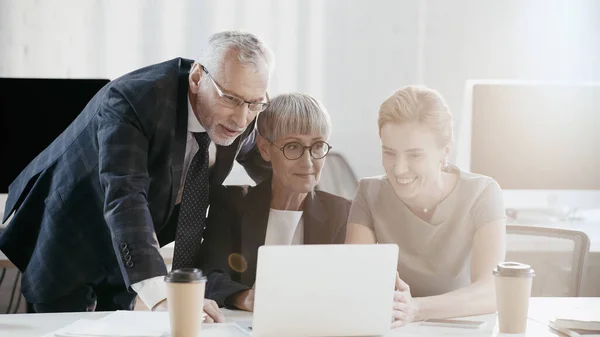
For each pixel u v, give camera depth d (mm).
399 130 2498
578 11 4605
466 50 4547
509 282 1733
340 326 1667
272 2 4355
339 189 3760
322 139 2523
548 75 4609
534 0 4578
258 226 2510
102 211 2330
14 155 3217
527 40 4582
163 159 2223
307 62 4410
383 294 1678
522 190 3508
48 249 2381
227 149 2473
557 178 3514
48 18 4133
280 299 1605
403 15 4480
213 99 2195
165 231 2453
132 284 1854
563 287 2568
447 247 2447
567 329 1742
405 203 2514
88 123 2340
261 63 2193
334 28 4430
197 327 1580
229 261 2488
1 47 4105
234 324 1788
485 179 2463
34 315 1896
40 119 3223
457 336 1713
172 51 4254
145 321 1728
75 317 1872
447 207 2447
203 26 4281
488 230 2391
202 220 2354
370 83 4480
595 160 3512
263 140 2539
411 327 1814
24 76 4129
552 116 3502
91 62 4180
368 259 1646
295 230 2525
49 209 2377
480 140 3486
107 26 4184
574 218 3861
